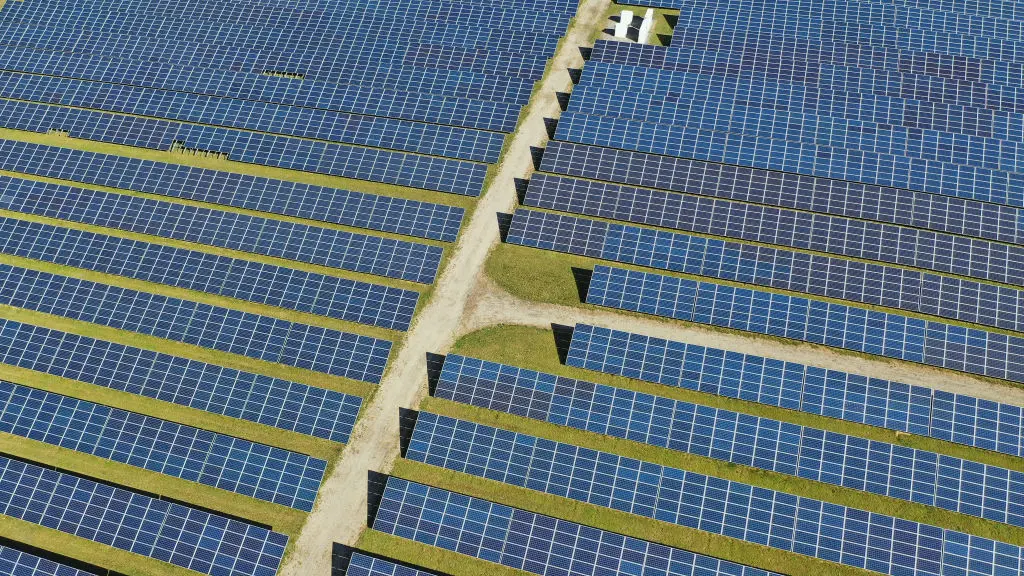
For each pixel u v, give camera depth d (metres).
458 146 49.69
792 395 38.09
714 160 47.12
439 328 42.81
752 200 45.22
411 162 48.97
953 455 36.91
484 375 39.81
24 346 42.50
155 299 43.69
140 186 49.50
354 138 50.81
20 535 37.53
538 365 41.25
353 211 46.81
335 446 39.31
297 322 42.88
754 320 40.72
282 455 38.06
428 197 48.22
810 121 48.12
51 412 39.91
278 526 37.34
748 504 35.31
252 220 46.69
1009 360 38.38
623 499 36.12
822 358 40.12
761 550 35.25
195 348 42.62
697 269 42.88
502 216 46.81
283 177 49.81
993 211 43.03
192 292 44.91
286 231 46.06
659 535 35.97
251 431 40.00
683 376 39.19
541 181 46.88
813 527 34.56
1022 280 40.94
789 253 42.50
